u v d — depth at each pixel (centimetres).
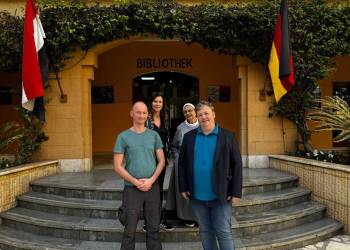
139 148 486
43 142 871
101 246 549
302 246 580
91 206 621
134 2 826
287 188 740
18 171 705
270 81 896
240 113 927
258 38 848
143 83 1266
